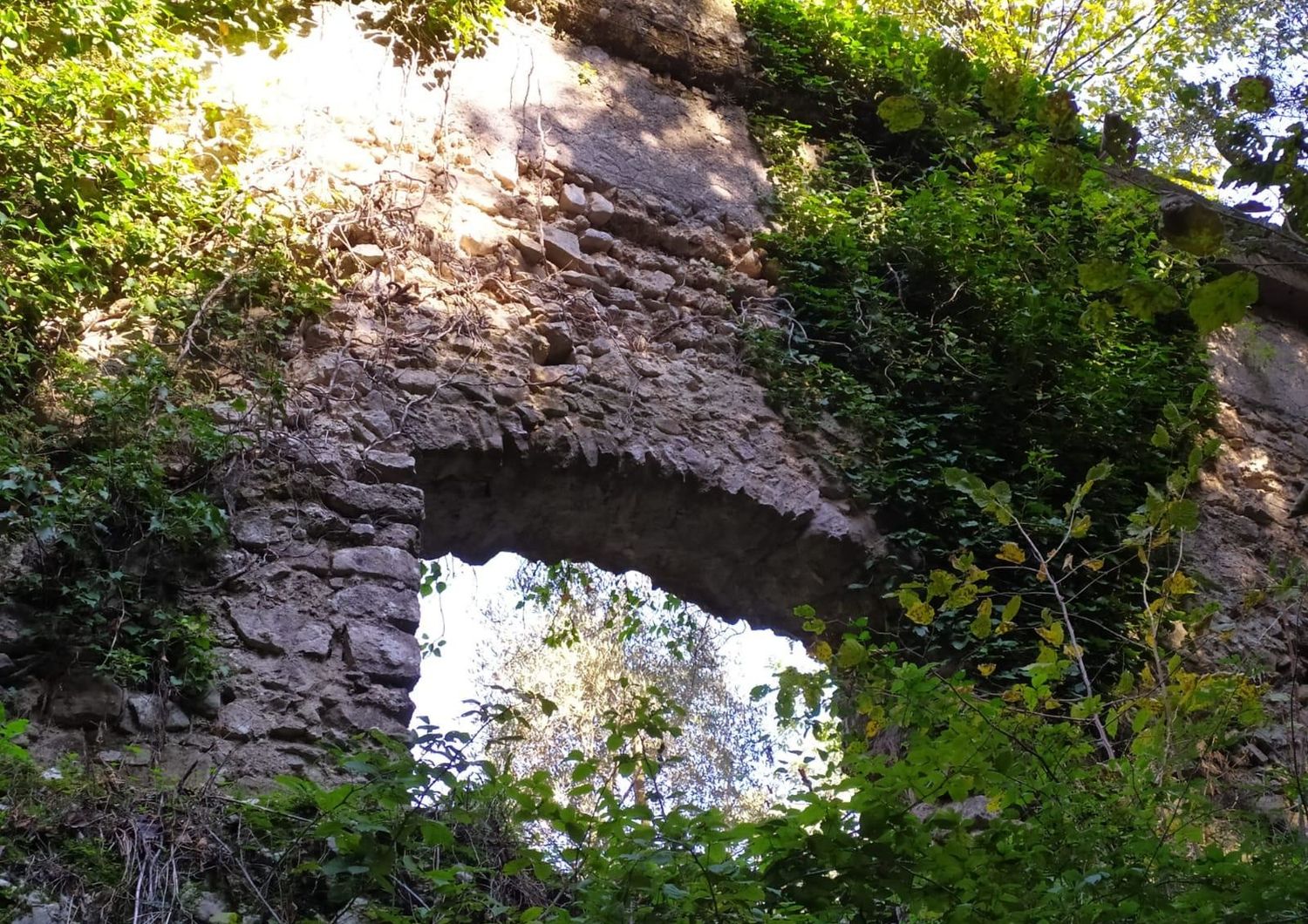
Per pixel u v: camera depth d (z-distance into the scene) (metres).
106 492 4.41
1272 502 8.00
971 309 7.52
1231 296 2.32
